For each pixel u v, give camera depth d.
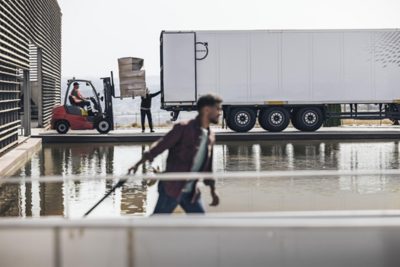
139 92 30.80
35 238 5.01
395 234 5.10
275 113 31.19
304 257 5.09
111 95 30.77
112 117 30.67
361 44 31.11
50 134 29.78
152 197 13.31
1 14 19.61
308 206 11.58
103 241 5.04
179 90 30.69
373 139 29.08
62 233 5.01
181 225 4.87
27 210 12.17
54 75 46.62
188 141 6.80
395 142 27.45
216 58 30.69
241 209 11.10
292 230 5.09
